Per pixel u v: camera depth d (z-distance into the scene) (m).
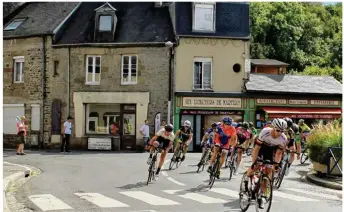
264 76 32.59
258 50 48.84
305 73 46.88
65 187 12.95
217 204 10.41
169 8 31.75
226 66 30.30
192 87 29.94
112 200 10.85
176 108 29.64
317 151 15.45
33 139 31.31
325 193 12.49
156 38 30.14
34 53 31.61
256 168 9.01
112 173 16.45
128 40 30.36
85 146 30.44
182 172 16.70
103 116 30.84
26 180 14.55
